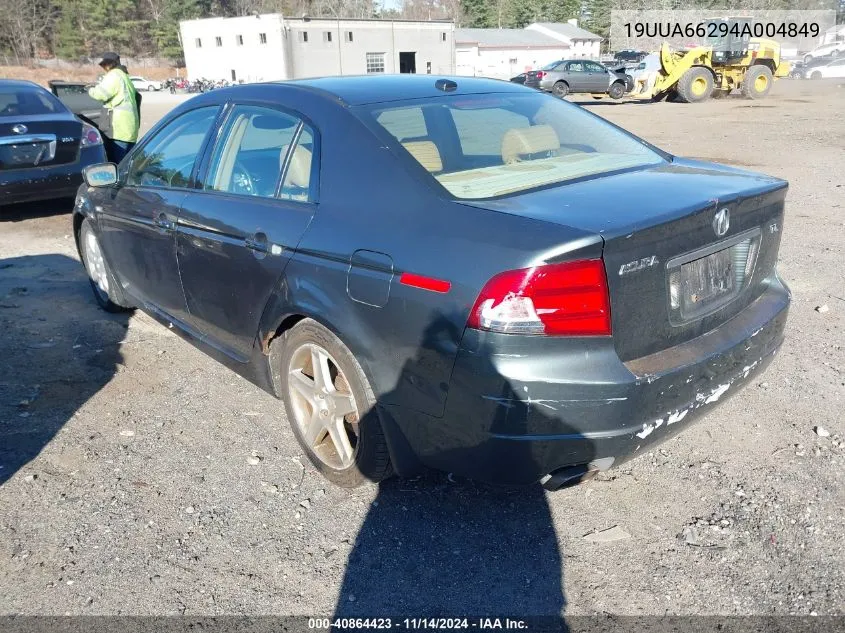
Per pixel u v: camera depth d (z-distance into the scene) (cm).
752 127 1614
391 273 262
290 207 317
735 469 327
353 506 310
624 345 247
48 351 469
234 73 5394
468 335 239
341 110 317
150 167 435
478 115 338
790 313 504
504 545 285
